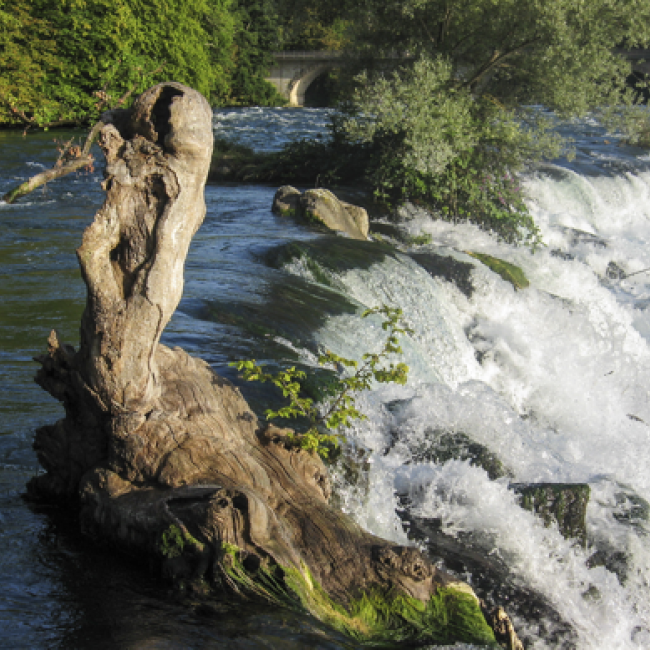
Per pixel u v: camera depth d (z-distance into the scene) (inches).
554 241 848.3
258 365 334.3
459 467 304.2
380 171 821.2
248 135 1413.6
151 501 200.7
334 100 997.2
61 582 197.2
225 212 731.4
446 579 198.5
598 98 928.3
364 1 912.9
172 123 190.1
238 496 187.8
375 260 546.9
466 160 814.5
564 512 295.0
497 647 188.9
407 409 340.8
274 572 185.3
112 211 195.3
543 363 572.4
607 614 278.2
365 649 182.1
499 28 867.4
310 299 458.0
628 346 657.6
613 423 531.2
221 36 2154.3
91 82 1542.8
